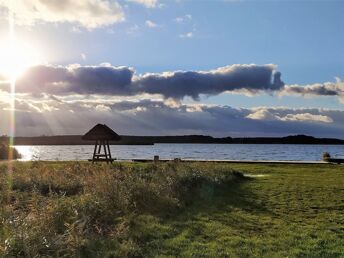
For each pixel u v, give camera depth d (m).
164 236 9.25
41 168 19.75
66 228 8.64
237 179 22.14
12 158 48.66
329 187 18.84
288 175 25.64
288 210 13.12
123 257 7.59
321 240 9.41
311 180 22.25
